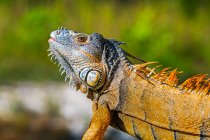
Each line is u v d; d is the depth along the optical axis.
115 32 29.16
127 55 7.69
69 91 25.48
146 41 24.95
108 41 7.71
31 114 24.22
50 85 26.70
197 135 6.86
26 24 27.09
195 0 29.53
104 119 7.44
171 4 29.56
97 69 7.55
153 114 7.16
